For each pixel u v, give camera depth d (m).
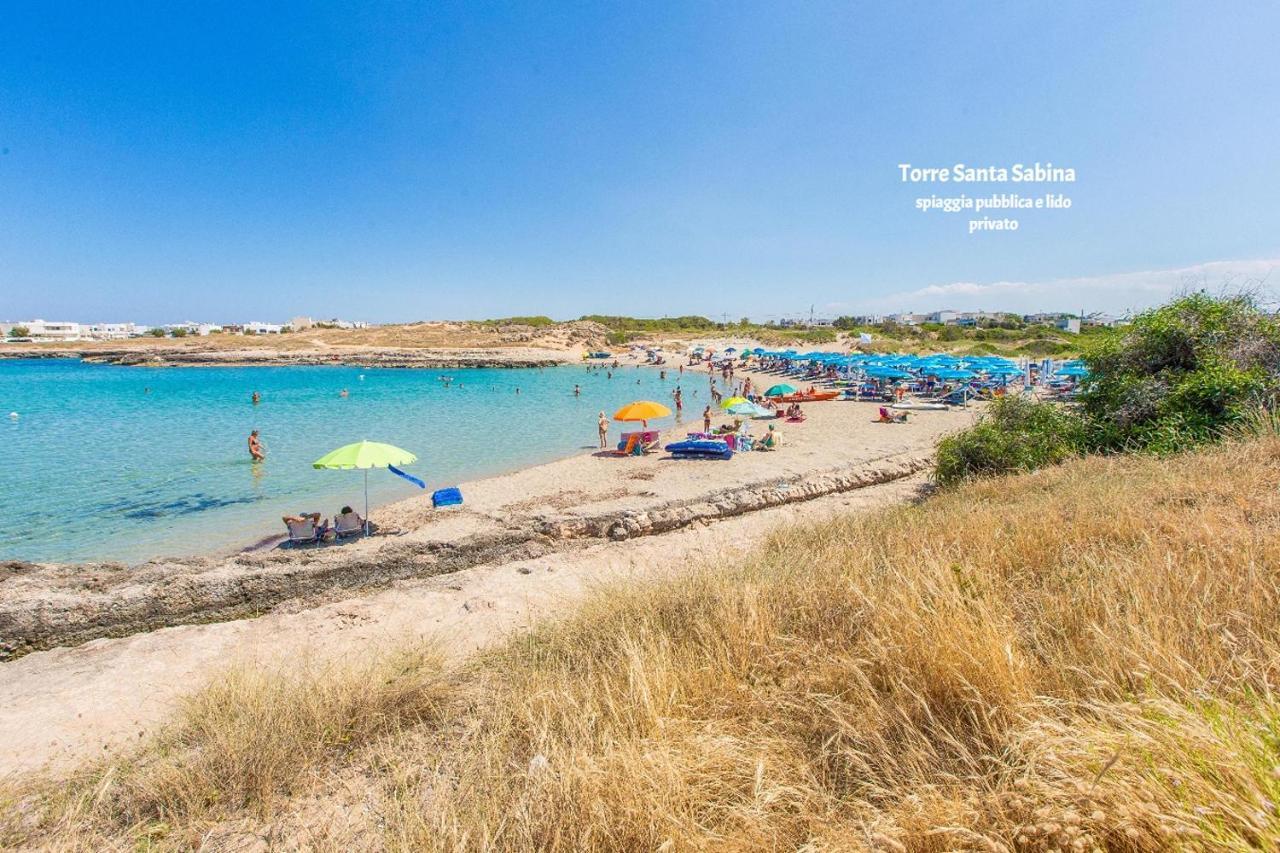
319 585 9.43
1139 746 1.90
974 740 2.33
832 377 47.19
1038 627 3.13
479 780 2.88
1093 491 6.46
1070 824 1.74
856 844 1.96
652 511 12.30
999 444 12.00
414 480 12.53
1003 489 9.00
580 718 3.03
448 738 3.50
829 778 2.46
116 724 5.80
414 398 41.72
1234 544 3.56
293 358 85.88
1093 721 2.16
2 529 12.50
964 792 2.08
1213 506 4.67
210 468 18.38
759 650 3.64
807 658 3.38
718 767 2.57
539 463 19.33
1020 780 1.92
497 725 3.38
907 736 2.45
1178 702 2.15
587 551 10.84
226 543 11.60
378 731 3.69
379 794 3.04
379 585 9.64
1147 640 2.50
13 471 17.86
